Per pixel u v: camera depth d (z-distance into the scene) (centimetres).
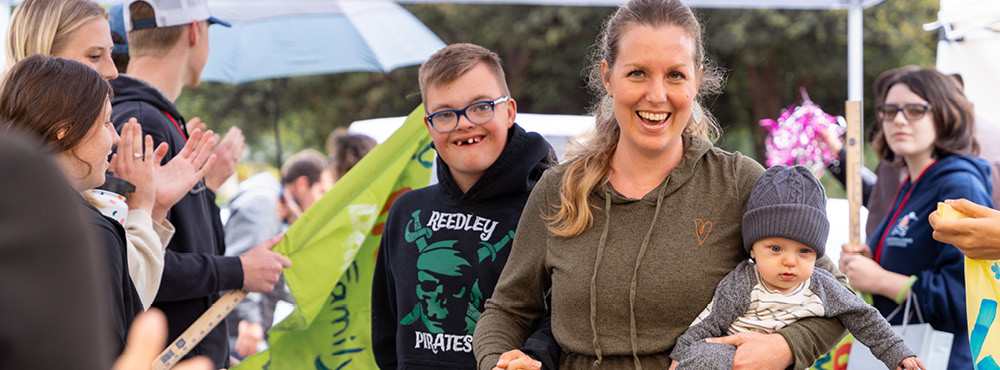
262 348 443
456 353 268
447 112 270
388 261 291
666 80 211
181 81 349
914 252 366
